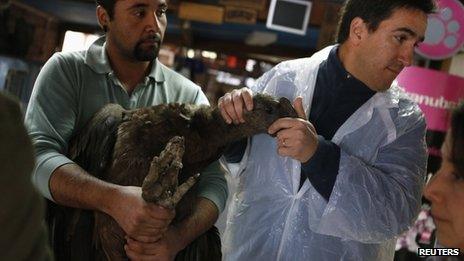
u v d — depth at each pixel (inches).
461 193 50.0
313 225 74.1
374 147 76.3
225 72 319.3
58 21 243.1
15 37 213.8
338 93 77.1
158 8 75.5
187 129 66.3
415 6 69.9
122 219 59.3
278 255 78.5
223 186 75.7
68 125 71.4
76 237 68.3
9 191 30.6
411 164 75.5
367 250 77.7
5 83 201.6
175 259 70.1
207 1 179.3
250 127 67.2
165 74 81.4
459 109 50.5
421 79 121.9
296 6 160.2
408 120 76.9
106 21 76.0
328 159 68.9
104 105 73.5
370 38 72.1
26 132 32.4
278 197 79.3
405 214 73.6
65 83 72.1
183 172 66.8
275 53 228.4
